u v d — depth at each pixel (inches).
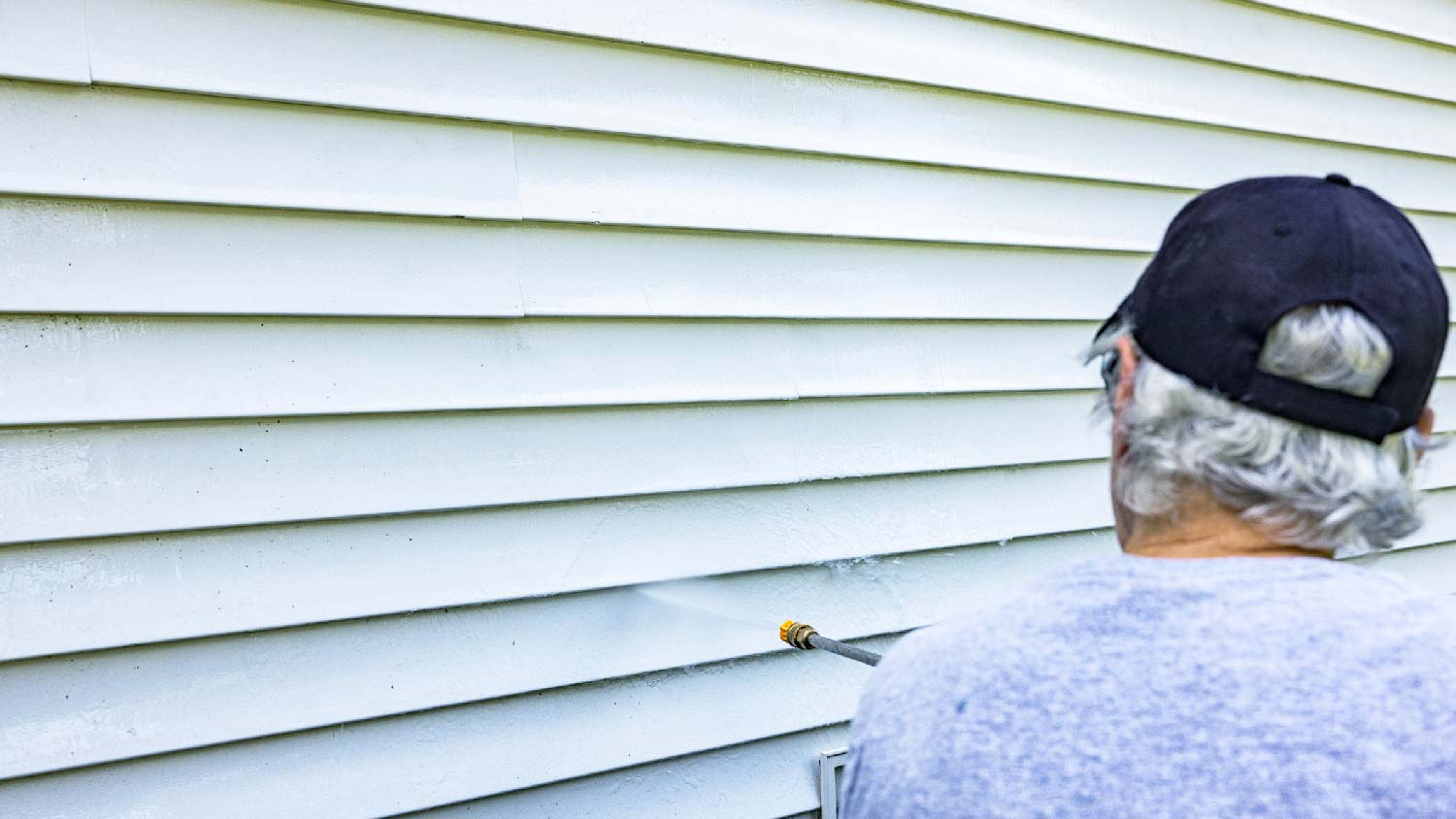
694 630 88.7
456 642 79.1
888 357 97.6
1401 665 31.4
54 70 65.9
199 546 71.1
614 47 84.1
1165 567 35.1
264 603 72.6
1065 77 106.3
